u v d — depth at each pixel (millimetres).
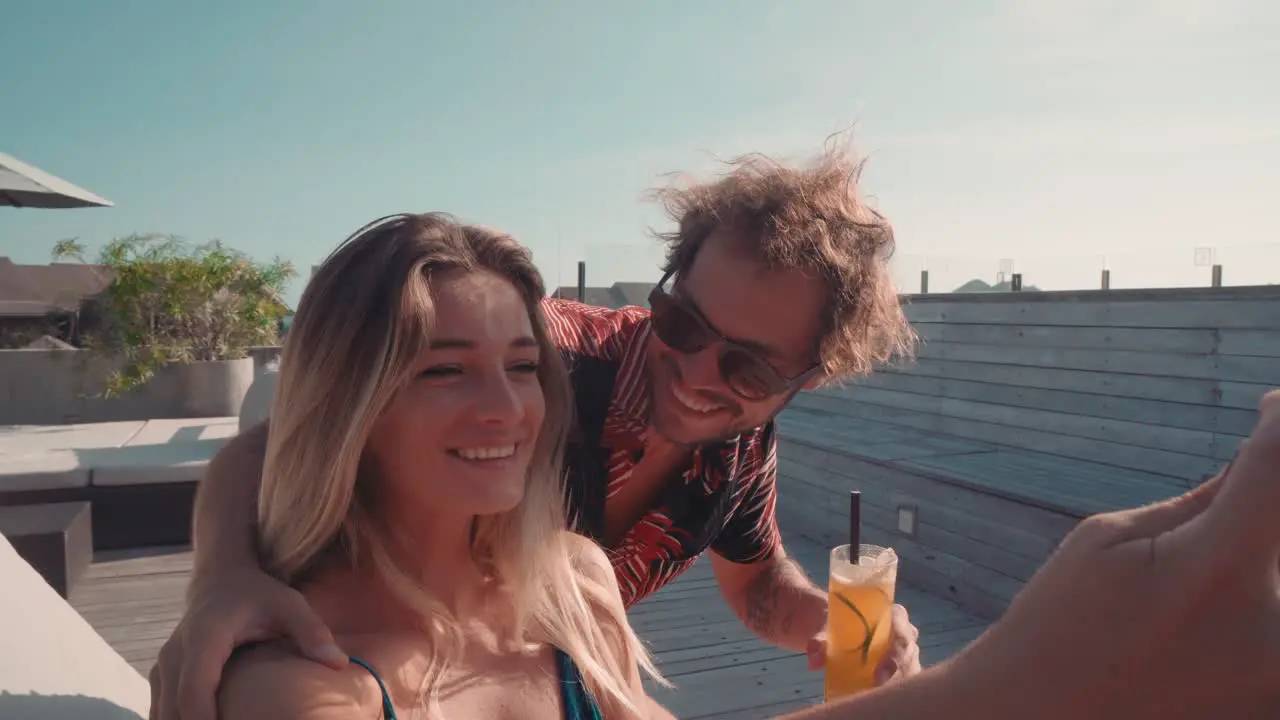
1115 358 5363
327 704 851
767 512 1879
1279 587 374
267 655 877
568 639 1151
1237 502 365
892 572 1275
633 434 1532
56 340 7895
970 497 4449
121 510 4762
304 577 1044
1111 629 397
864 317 1475
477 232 1045
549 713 1110
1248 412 4680
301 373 991
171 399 6910
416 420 979
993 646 440
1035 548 4094
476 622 1132
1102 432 5422
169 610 3918
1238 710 388
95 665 1355
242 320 7367
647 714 1284
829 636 1289
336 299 976
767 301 1412
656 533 1624
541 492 1179
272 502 1033
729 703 3121
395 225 1012
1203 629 379
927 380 6730
